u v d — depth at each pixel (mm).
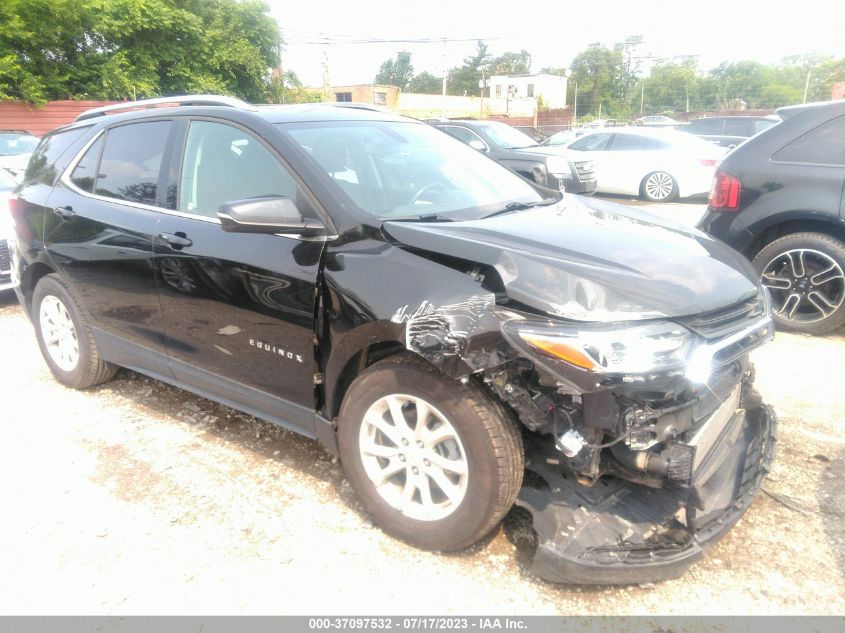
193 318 3277
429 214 2975
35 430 3752
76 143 4129
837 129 4809
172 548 2736
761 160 5047
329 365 2752
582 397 2268
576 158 11680
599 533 2385
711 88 84875
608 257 2553
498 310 2309
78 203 3875
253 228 2711
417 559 2654
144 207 3529
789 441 3512
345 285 2625
